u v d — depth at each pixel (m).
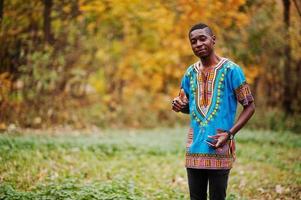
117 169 10.34
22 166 9.52
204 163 5.39
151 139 14.90
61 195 6.99
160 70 19.70
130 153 12.45
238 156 12.68
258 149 13.52
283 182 9.45
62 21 15.96
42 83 15.66
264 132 16.75
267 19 14.91
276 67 18.33
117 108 20.02
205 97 5.48
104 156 11.81
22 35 14.90
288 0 14.01
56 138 13.30
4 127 14.03
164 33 17.73
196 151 5.45
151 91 21.08
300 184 9.20
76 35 17.33
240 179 9.84
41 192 7.28
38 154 10.69
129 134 16.22
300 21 14.25
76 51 17.83
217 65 5.49
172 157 12.44
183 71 19.38
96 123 18.45
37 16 15.18
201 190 5.63
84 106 19.03
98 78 19.69
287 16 14.29
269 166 11.39
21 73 15.55
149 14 15.07
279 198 8.18
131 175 9.53
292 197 8.23
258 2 13.99
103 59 19.45
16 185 8.13
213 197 5.45
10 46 14.82
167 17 15.39
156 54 18.88
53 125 16.61
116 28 17.73
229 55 15.76
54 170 9.56
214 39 5.53
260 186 9.18
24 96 15.82
